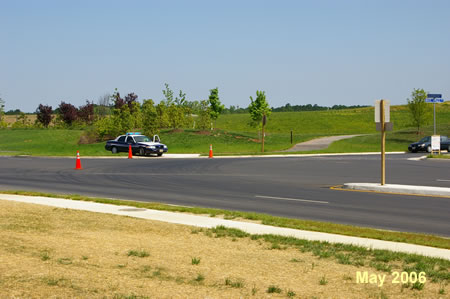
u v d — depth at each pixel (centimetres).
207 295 615
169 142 5653
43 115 8094
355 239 967
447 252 867
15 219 1130
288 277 703
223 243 926
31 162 3206
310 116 13050
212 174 2350
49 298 577
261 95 6419
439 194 1588
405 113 12712
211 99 6750
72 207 1340
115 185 1905
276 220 1159
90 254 805
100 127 5984
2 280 631
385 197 1555
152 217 1200
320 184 1922
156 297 601
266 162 3167
